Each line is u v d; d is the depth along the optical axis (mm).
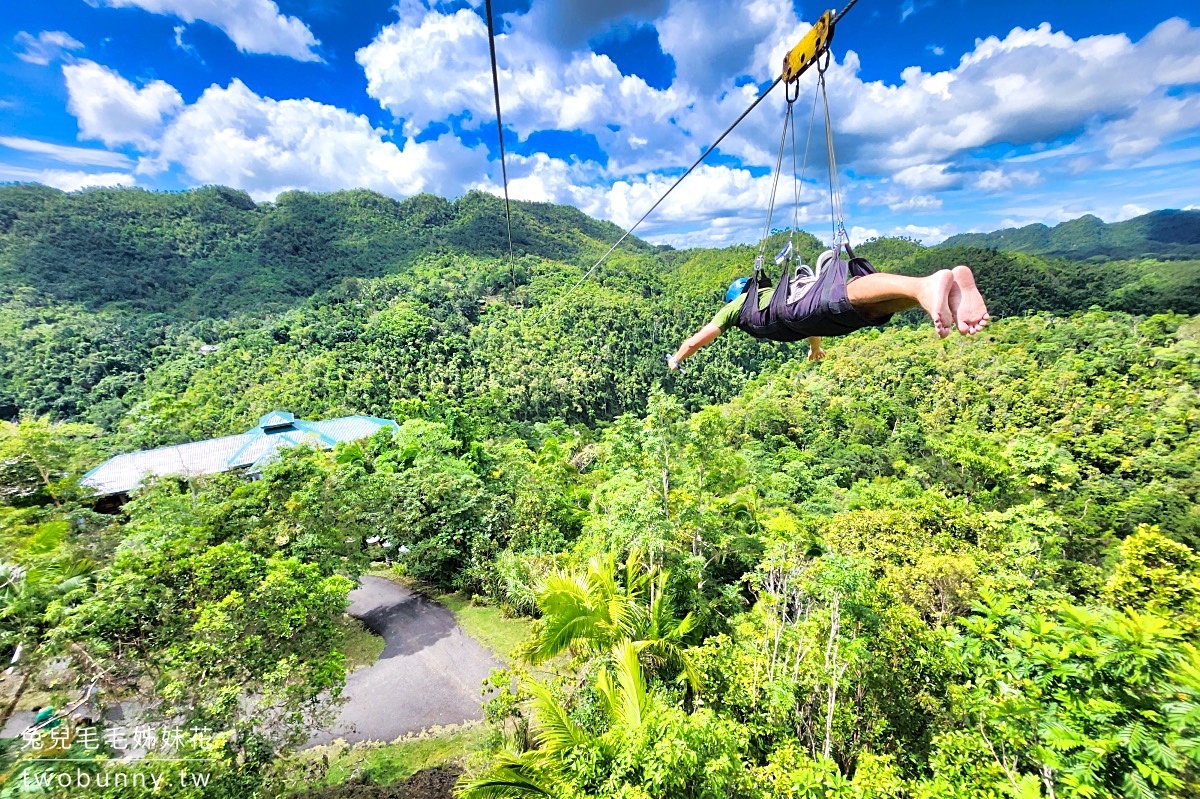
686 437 15055
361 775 11047
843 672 7684
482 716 13016
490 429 44094
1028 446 30531
